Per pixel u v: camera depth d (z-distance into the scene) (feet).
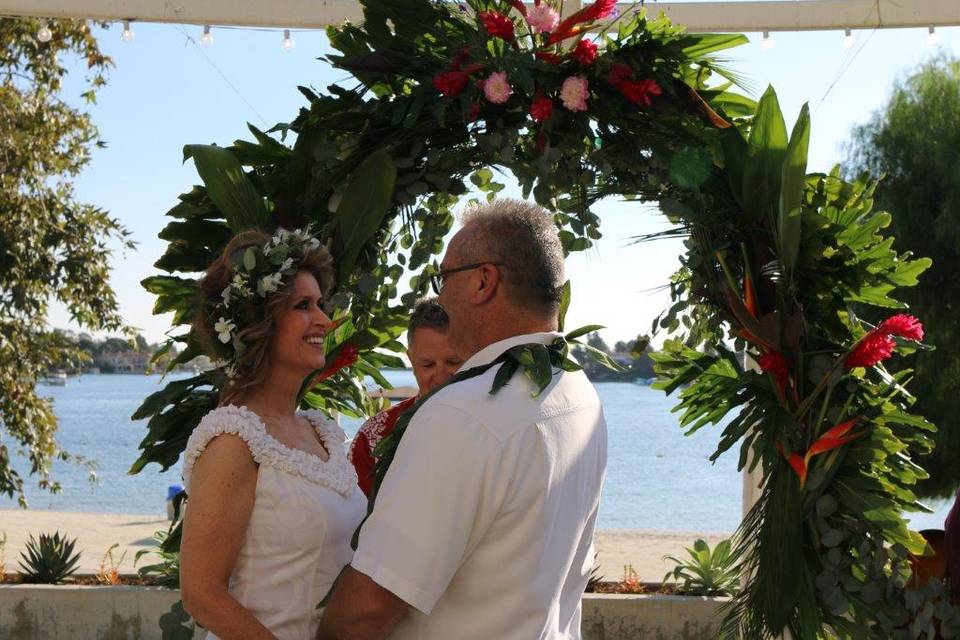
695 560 19.38
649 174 9.21
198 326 7.42
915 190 30.60
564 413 6.24
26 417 24.93
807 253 9.78
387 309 10.16
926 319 29.94
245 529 6.73
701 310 10.25
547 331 6.47
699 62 9.70
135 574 20.03
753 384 10.09
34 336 25.44
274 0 12.82
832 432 9.50
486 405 5.90
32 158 24.95
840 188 10.07
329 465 7.27
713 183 9.73
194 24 12.89
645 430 162.71
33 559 19.80
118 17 12.71
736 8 12.68
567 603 6.51
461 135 9.52
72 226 25.53
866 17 12.47
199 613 6.49
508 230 6.40
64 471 98.84
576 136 9.20
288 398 7.39
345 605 5.92
